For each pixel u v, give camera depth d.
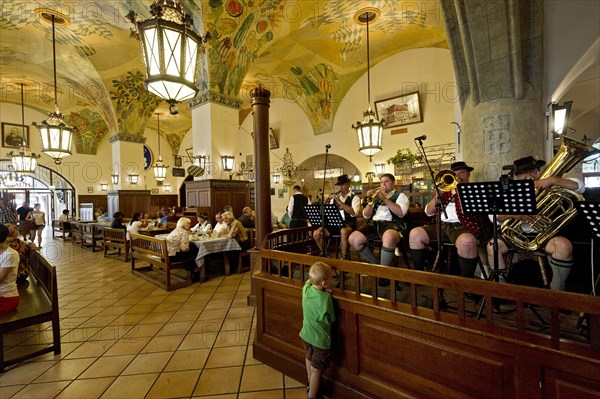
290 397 2.09
